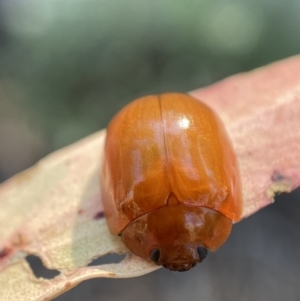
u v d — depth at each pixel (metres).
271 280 0.05
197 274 0.05
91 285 0.05
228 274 0.05
